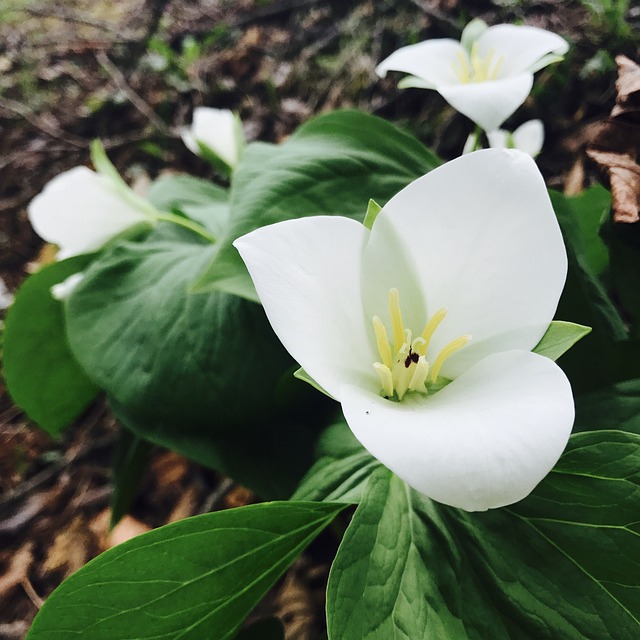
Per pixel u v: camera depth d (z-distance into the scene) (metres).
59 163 0.42
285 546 0.13
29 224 0.40
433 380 0.13
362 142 0.18
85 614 0.12
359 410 0.11
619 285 0.18
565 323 0.12
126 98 0.43
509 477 0.09
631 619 0.12
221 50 0.43
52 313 0.23
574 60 0.30
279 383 0.17
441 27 0.35
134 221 0.21
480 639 0.12
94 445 0.31
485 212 0.12
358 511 0.12
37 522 0.28
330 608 0.11
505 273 0.12
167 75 0.43
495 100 0.15
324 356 0.12
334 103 0.37
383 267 0.13
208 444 0.18
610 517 0.12
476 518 0.13
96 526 0.28
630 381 0.15
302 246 0.12
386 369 0.13
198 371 0.18
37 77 0.46
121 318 0.19
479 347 0.13
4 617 0.25
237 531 0.12
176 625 0.13
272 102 0.40
